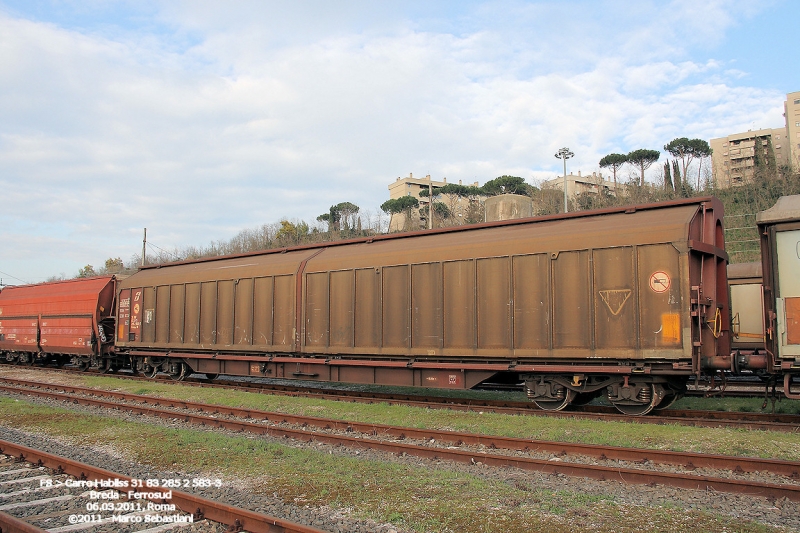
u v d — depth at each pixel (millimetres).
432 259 13180
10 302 27438
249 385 18172
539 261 11703
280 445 9148
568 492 6672
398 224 81875
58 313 23984
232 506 5840
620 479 7141
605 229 11203
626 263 10742
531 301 11734
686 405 12969
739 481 6543
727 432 9531
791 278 9680
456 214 71688
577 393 11836
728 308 11383
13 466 8242
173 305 18766
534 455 8570
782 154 88562
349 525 5754
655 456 7941
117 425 11109
